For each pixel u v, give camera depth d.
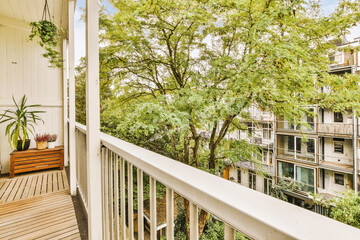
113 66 4.36
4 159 3.36
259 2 3.35
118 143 1.02
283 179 7.36
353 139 5.17
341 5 3.06
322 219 0.28
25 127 3.08
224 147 5.50
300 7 2.91
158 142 6.28
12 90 3.49
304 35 3.35
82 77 8.64
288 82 2.91
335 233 0.25
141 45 4.22
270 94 3.03
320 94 3.47
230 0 3.23
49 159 3.28
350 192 4.16
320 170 6.27
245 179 8.59
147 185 5.45
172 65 4.55
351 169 5.37
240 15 3.60
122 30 3.77
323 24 3.15
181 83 4.70
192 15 3.33
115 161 1.01
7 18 3.43
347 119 5.29
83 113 8.83
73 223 1.79
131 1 3.74
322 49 3.41
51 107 3.86
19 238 1.57
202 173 0.51
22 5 3.12
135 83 4.91
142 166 0.69
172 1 3.38
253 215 0.30
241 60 3.52
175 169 0.55
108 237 1.21
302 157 6.88
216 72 3.62
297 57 2.98
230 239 0.36
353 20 2.98
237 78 3.10
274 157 7.57
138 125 3.27
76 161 2.68
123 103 5.18
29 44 3.65
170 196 0.55
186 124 3.25
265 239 0.28
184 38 4.30
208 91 3.57
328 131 5.74
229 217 0.34
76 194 2.42
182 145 5.70
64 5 3.15
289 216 0.29
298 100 3.55
